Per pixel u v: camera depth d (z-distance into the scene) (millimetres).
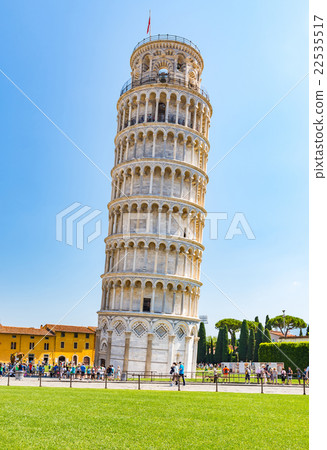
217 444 14727
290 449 14211
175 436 15656
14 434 15000
